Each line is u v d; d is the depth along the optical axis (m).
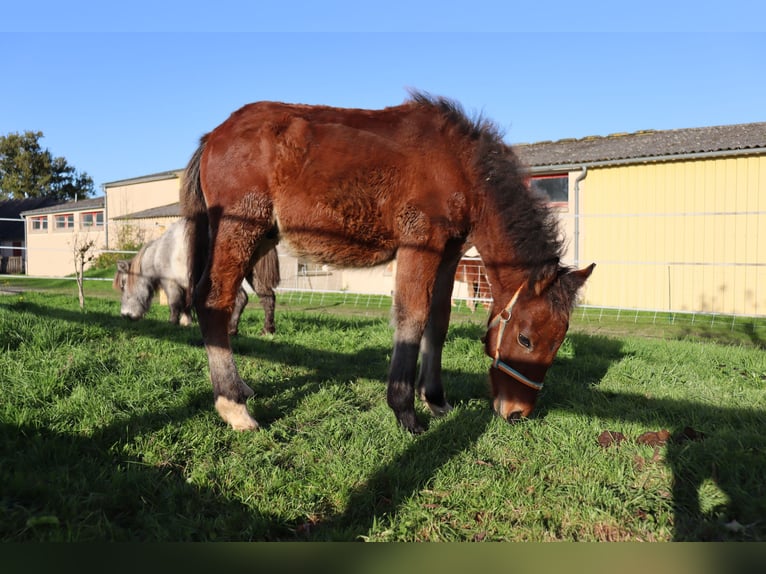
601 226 12.71
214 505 2.62
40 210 30.72
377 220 3.60
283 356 5.37
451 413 3.89
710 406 4.03
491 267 3.71
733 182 11.24
